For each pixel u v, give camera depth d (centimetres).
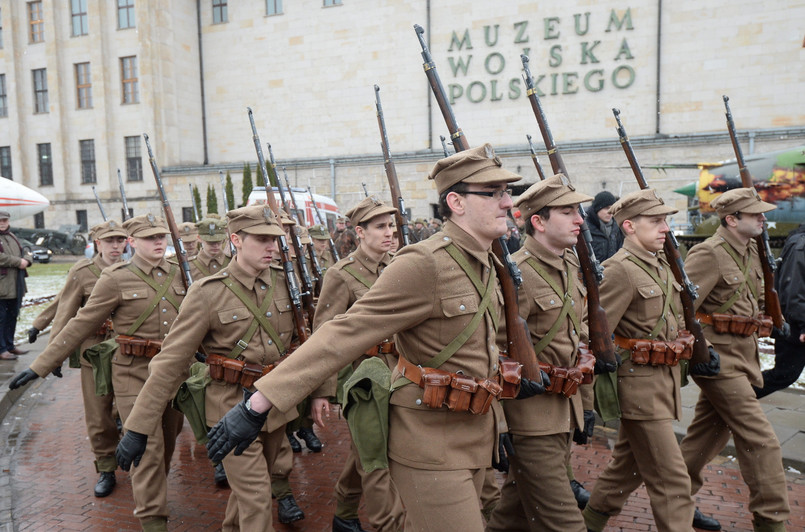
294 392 232
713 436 427
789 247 499
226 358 363
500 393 263
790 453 524
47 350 441
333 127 2966
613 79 2488
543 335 336
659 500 355
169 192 3091
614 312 371
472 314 253
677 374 379
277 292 382
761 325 425
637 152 2361
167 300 467
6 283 935
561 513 313
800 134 2173
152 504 398
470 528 247
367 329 242
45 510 468
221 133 3200
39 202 1595
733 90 2359
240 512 341
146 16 3033
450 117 298
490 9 2641
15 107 3459
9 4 3425
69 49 3341
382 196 2791
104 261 567
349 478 405
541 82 2583
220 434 234
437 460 251
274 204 507
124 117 3231
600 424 643
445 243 250
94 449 503
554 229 336
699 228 1413
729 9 2347
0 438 627
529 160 2488
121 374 454
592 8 2502
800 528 417
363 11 2872
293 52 3023
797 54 2283
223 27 3155
